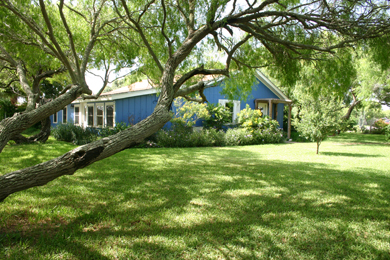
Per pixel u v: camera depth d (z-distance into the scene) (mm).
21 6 5566
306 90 6008
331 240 2990
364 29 4266
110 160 8039
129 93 13219
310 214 3768
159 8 5398
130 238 2922
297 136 18516
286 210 3941
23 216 3506
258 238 2988
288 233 3129
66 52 7273
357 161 8742
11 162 7125
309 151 11516
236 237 2994
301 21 4570
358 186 5402
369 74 12023
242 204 4148
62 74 11523
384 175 6496
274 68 5941
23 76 6039
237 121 15758
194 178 5867
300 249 2773
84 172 6242
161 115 3385
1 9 5453
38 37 6539
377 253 2719
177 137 12508
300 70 5668
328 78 5320
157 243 2816
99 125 15609
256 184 5438
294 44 4734
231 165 7605
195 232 3115
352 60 5211
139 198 4359
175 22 5281
